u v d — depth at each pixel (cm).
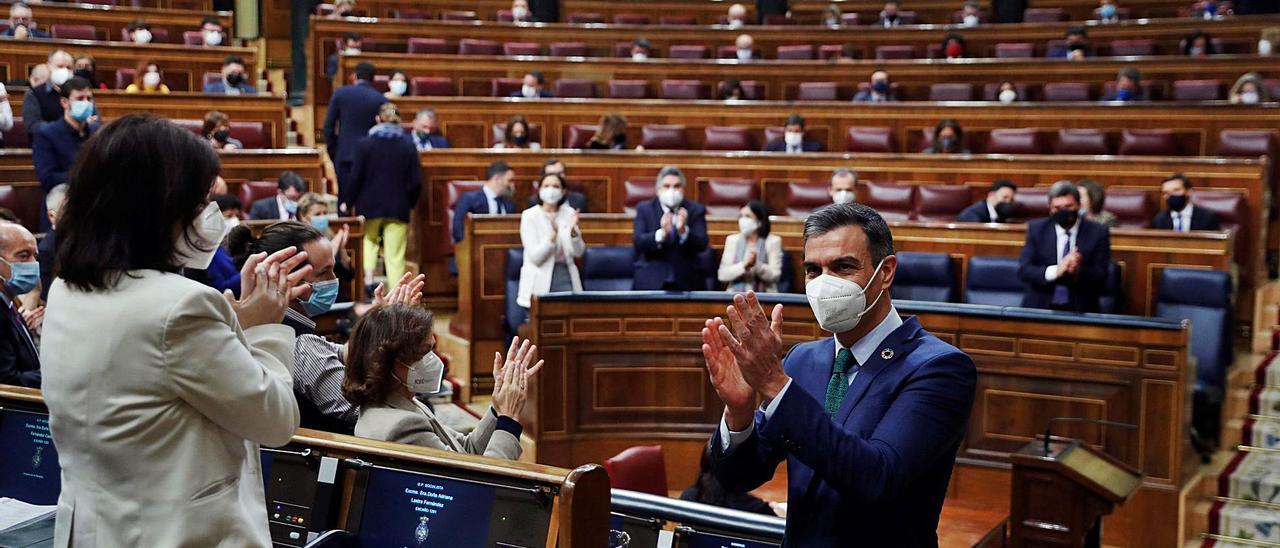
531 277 694
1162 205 821
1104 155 954
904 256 731
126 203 174
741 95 1116
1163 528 558
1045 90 1106
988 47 1302
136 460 173
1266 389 702
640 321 622
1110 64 1107
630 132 1030
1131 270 700
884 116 1012
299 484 228
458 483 213
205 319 174
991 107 992
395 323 270
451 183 848
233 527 179
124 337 171
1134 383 560
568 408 618
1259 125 923
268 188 806
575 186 891
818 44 1323
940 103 1000
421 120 907
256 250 276
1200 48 1165
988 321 586
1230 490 609
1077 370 571
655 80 1162
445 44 1222
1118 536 569
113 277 175
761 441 201
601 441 623
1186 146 947
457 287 875
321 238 278
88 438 175
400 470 219
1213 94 1062
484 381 741
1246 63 1070
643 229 706
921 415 188
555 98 1054
